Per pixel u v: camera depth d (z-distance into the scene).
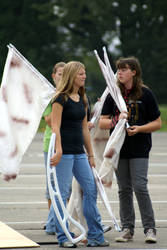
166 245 18.25
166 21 139.50
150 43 145.25
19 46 153.75
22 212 24.03
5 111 19.38
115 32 145.38
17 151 19.20
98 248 17.81
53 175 17.62
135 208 25.16
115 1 142.12
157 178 34.59
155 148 53.94
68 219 17.84
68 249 17.66
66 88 17.84
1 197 27.55
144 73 157.75
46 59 158.25
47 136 20.47
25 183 32.03
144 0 124.44
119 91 18.91
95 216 18.12
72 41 156.50
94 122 20.02
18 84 19.61
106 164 18.64
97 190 18.30
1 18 154.75
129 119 18.89
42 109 19.56
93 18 147.12
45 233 20.20
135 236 19.73
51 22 150.00
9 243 18.12
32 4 154.88
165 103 164.38
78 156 18.03
